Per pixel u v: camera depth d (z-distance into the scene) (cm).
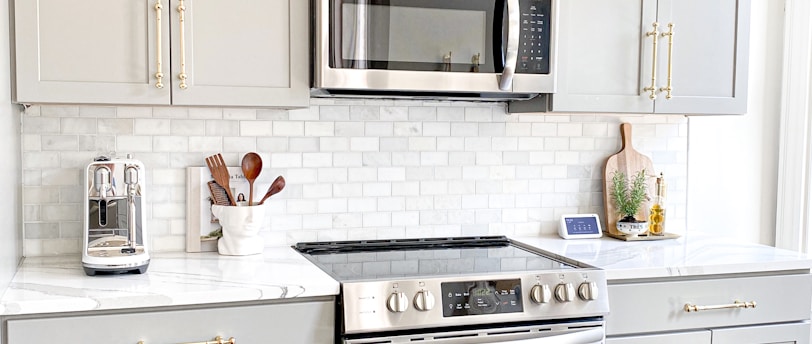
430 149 269
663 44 256
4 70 185
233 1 215
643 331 226
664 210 281
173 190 243
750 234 312
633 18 252
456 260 234
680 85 259
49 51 201
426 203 270
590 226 280
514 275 207
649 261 231
